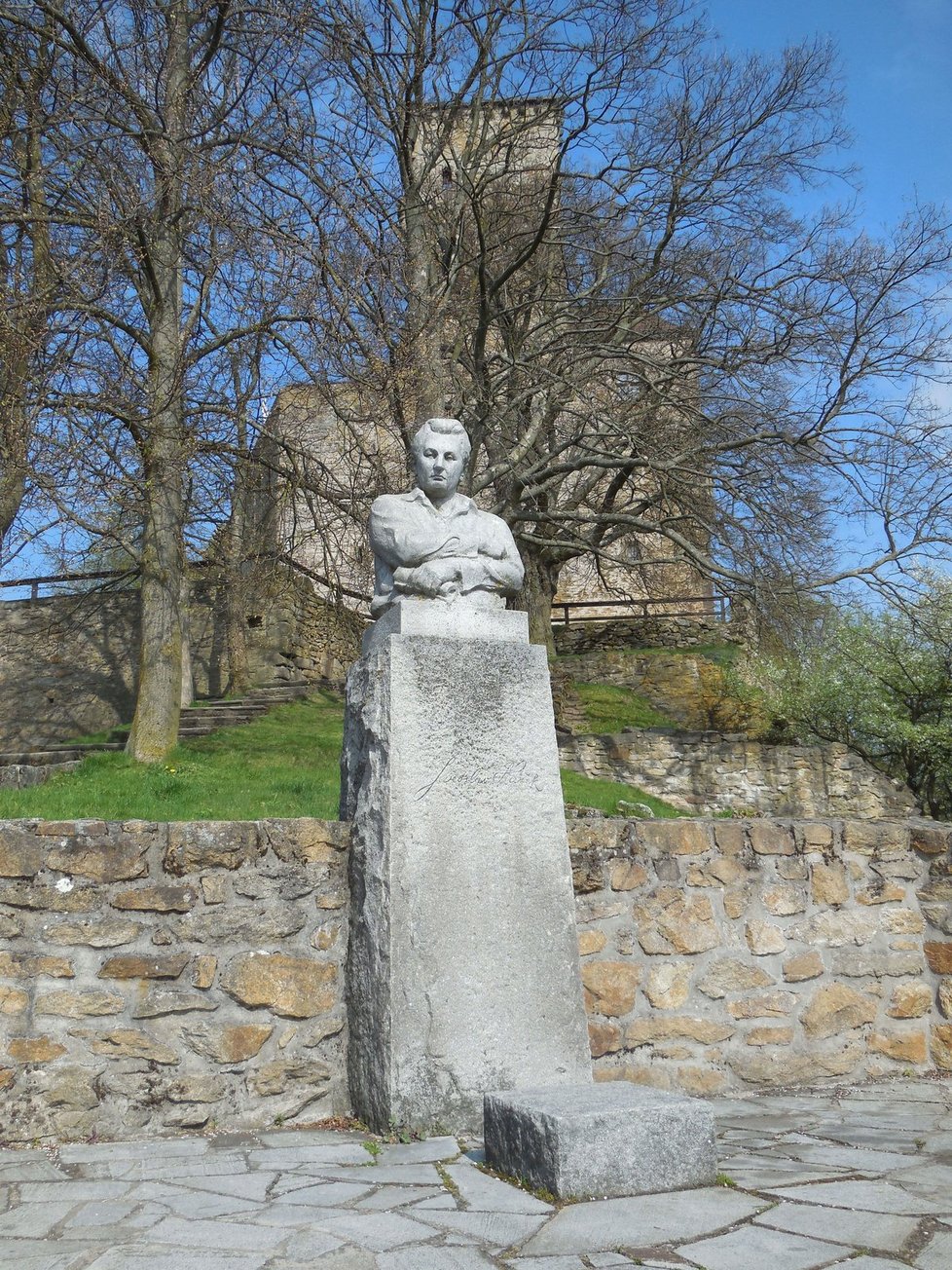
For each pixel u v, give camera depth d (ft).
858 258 50.26
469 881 16.97
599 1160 12.59
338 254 44.06
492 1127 13.91
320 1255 10.77
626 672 71.61
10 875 16.53
